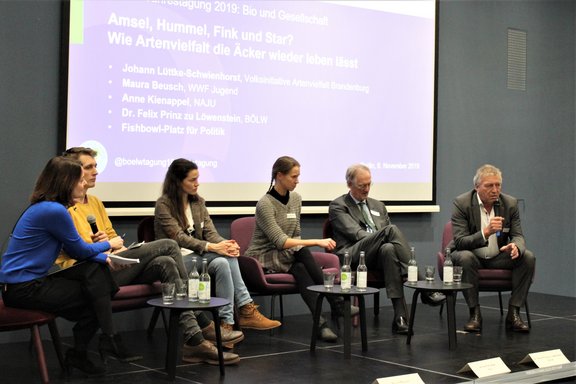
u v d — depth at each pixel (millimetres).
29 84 4656
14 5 4598
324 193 5898
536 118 7371
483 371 3787
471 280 5012
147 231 4641
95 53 4848
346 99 6027
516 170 7223
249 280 4664
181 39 5195
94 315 3668
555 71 7520
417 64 6438
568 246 7617
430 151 6512
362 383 3611
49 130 4727
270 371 3836
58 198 3562
